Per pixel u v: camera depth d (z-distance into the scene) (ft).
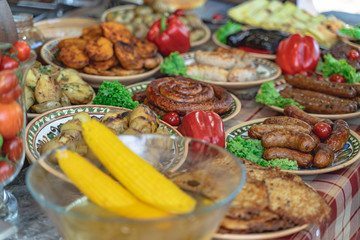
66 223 2.93
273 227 3.60
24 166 4.78
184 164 3.83
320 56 8.54
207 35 9.81
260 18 10.21
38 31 7.63
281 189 3.96
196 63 8.16
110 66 7.06
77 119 4.93
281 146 5.20
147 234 2.78
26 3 11.48
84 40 7.68
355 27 9.70
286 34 9.19
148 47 7.74
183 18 9.69
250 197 3.68
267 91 6.71
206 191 3.48
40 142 4.95
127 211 3.13
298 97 6.63
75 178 3.33
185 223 2.82
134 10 10.17
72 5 12.12
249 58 8.03
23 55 3.87
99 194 3.22
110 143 3.42
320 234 4.20
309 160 4.97
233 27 9.74
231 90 7.38
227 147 5.21
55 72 6.25
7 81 3.36
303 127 5.50
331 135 5.45
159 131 4.91
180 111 5.80
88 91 6.09
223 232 3.57
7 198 4.19
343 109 6.26
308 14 10.72
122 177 3.29
